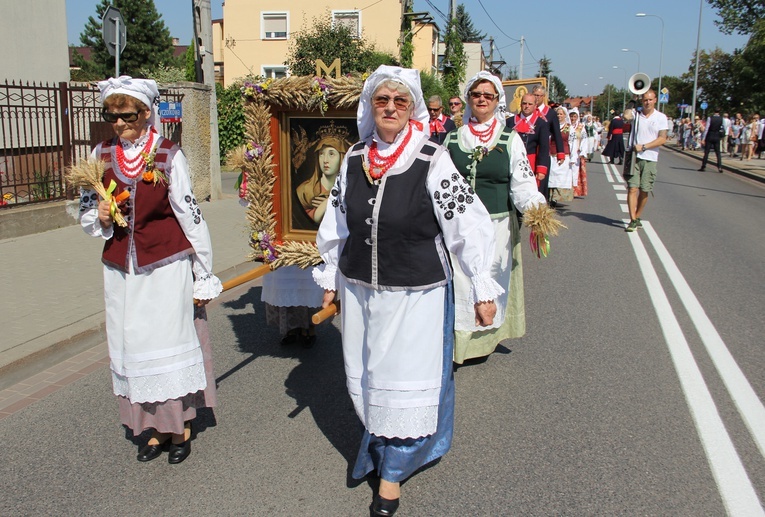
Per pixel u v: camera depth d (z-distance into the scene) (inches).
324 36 1079.6
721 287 276.2
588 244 366.0
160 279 127.3
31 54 504.1
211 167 480.1
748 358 195.9
